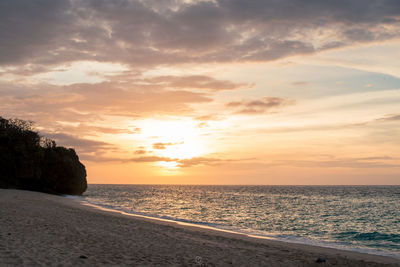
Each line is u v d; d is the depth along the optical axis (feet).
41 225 57.72
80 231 56.13
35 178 237.66
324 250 61.72
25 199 132.87
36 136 259.60
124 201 252.62
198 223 107.65
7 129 244.83
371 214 175.42
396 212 188.24
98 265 33.01
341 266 44.27
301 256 50.37
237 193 510.58
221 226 103.71
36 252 35.35
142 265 35.19
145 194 426.10
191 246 52.03
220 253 47.70
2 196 135.85
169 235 63.62
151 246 48.47
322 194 466.29
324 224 129.08
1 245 36.94
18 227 52.21
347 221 141.28
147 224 81.30
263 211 186.50
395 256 59.72
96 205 163.73
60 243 42.55
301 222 134.62
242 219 141.28
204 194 458.91
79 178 268.62
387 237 96.63
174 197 357.00
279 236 84.69
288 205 240.32
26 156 234.79
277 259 46.32
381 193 498.69
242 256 46.68
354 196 400.88
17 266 29.17
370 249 71.46
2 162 225.56
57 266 30.73
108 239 50.85
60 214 83.46
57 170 251.60
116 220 84.02
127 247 45.44
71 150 278.26
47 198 168.04
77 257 35.29
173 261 38.99
